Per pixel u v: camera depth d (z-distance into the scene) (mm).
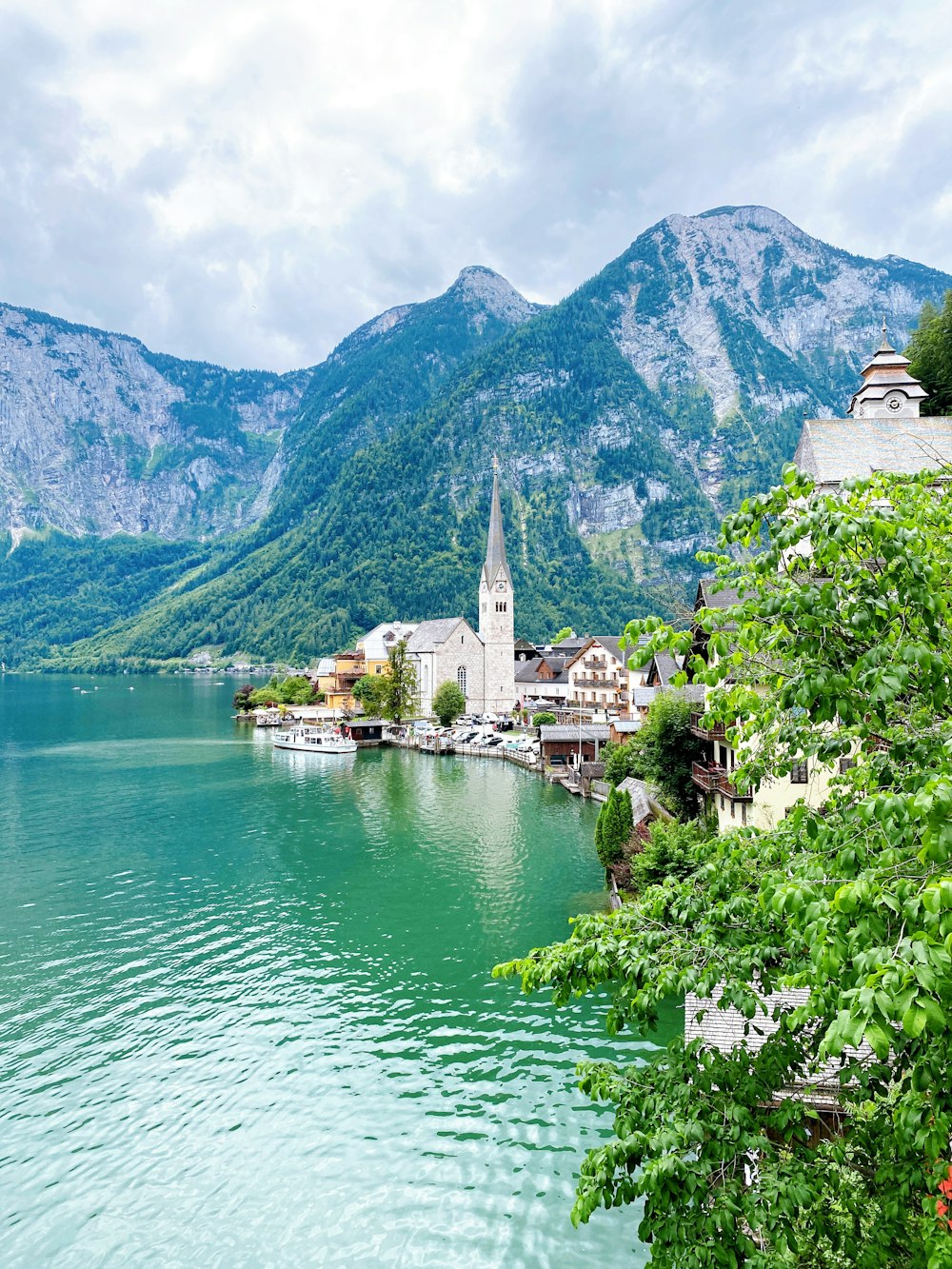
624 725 76562
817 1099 17062
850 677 7637
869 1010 5270
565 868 50844
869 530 7289
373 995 33812
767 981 9258
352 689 151125
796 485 8242
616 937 10109
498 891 46562
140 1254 20250
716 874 10055
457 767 94938
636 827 45375
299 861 53438
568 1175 22797
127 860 53969
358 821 65312
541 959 10031
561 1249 20234
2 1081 27609
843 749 9094
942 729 8070
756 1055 10234
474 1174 22891
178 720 148750
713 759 43688
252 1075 27922
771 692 9875
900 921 6863
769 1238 7938
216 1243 20562
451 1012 32250
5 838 59938
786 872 9180
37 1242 20609
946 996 5395
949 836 5949
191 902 45281
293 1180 22703
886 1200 8414
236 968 36562
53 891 47344
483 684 147375
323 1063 28578
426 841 58438
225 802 73438
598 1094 9625
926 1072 6469
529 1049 29406
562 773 84250
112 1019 31953
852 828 8367
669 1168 7949
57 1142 24406
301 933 40656
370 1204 21797
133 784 82062
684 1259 7898
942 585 8211
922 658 7055
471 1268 19719
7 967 36750
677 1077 9312
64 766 93625
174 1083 27438
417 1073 27953
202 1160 23594
